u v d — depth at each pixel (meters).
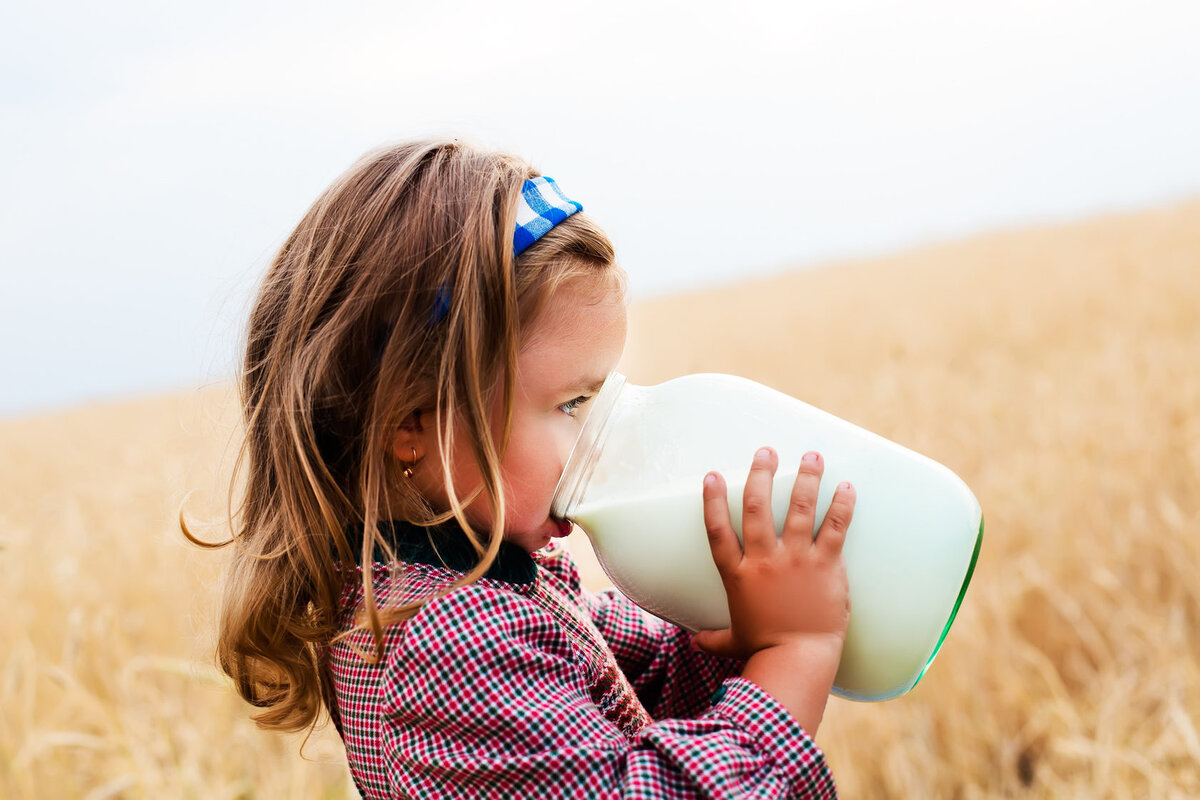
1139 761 2.11
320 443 0.88
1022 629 3.10
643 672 1.09
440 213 0.83
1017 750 2.54
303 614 0.93
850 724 2.54
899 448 0.89
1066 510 3.50
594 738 0.76
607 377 0.93
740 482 0.87
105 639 2.98
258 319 0.98
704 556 0.88
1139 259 12.64
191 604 1.21
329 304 0.87
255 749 2.43
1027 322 9.62
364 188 0.89
